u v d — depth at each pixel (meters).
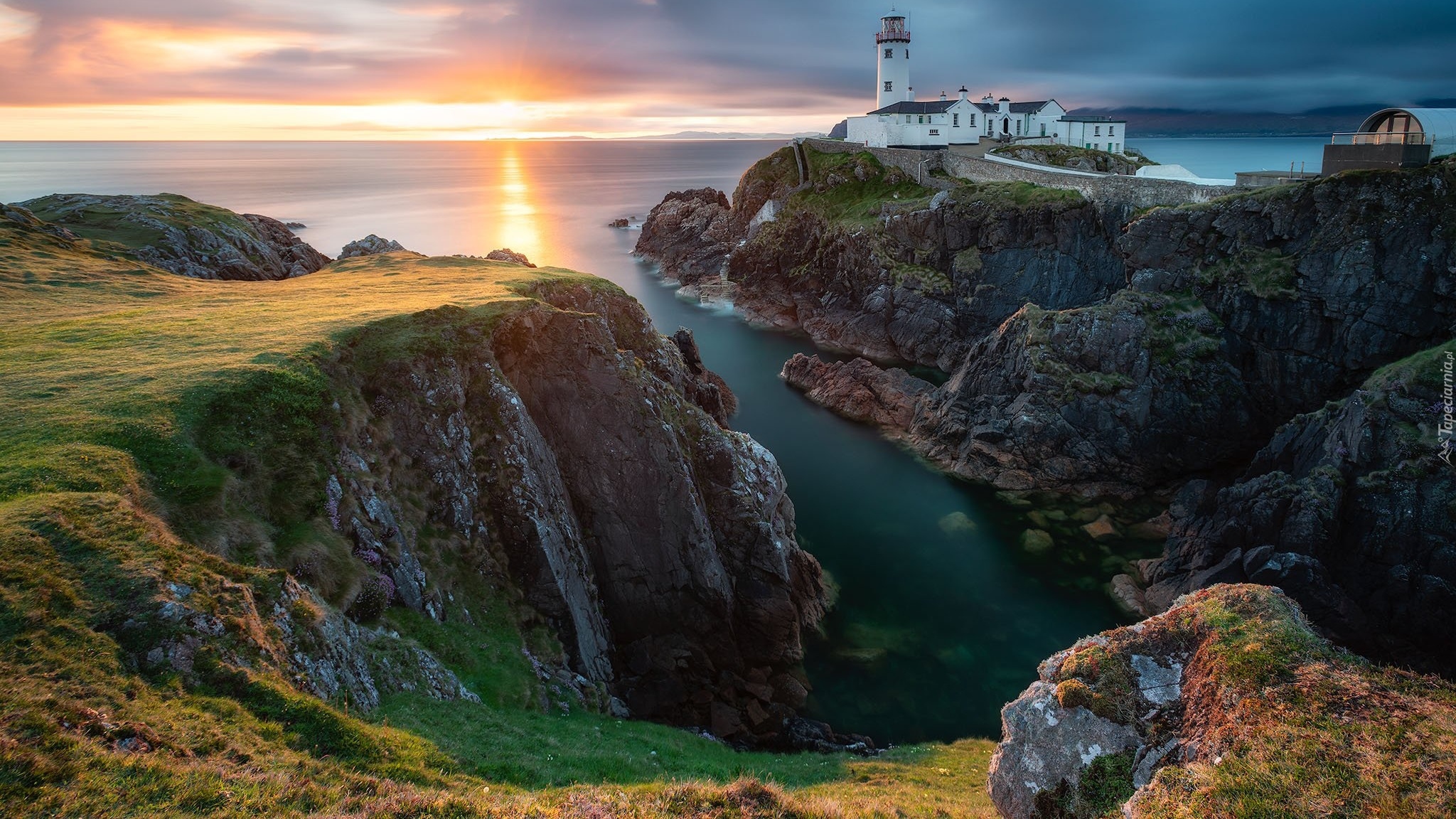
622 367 39.31
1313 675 15.38
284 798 13.73
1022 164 84.31
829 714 35.00
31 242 52.50
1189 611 17.98
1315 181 51.94
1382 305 48.12
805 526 51.09
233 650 17.11
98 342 33.47
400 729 18.70
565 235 177.25
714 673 35.66
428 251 149.50
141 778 12.93
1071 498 53.28
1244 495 43.16
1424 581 36.44
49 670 14.58
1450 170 47.06
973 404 60.66
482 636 27.39
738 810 16.69
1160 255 58.69
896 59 126.50
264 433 26.84
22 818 11.37
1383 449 39.44
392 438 30.98
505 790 17.00
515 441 33.69
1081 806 15.64
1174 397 53.28
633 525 37.09
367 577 24.56
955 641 39.91
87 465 22.11
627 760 22.00
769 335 98.25
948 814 19.31
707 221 138.88
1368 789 13.23
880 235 90.50
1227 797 13.88
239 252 65.12
